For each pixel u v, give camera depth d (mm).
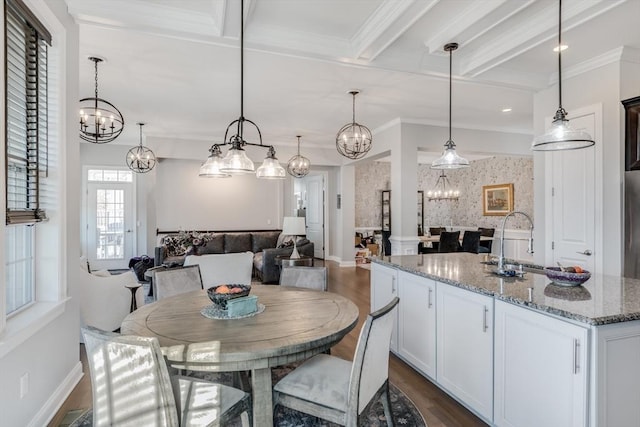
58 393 2385
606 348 1572
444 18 2910
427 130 5969
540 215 4156
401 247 5707
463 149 6227
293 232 5672
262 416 1735
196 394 1670
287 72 3891
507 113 5504
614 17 2770
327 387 1769
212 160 3070
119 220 7742
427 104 5043
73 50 2648
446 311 2477
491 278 2465
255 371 1731
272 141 7734
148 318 2031
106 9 2607
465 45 3178
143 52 3404
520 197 8789
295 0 2666
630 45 3270
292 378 1854
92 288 3520
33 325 1998
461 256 3611
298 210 10531
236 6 2500
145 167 6395
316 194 9656
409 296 2904
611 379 1583
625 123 3311
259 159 7852
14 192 2096
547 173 3982
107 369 1422
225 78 4074
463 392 2316
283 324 1933
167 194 8008
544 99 4117
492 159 9656
